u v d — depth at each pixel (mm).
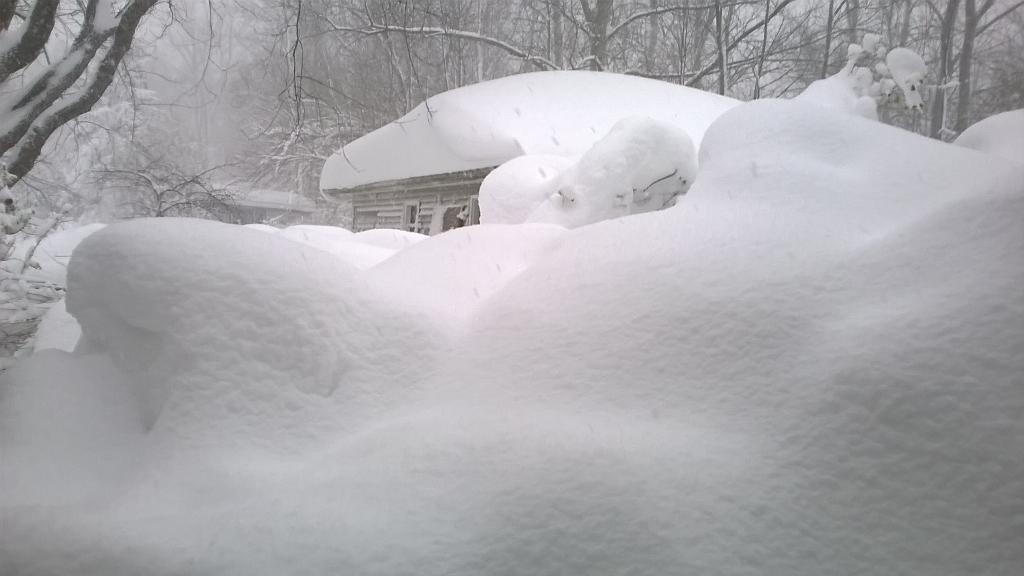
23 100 7848
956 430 1923
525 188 7285
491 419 2369
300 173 28281
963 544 1762
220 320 2613
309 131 25484
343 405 2623
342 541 1901
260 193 29984
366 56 22828
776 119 3998
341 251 6086
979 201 2584
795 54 23922
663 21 26141
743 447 2094
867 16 25516
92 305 2781
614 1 24719
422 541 1910
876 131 3879
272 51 9547
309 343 2670
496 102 11969
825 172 3504
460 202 13531
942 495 1854
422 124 13180
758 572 1771
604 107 12156
